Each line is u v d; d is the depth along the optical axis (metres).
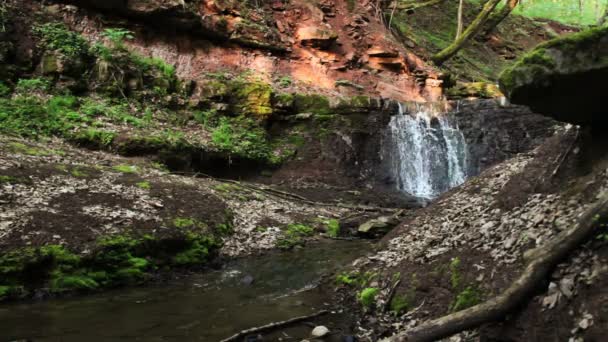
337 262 7.86
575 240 3.51
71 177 8.25
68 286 6.00
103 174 8.96
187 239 7.70
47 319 4.95
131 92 13.63
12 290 5.64
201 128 14.28
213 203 9.48
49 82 12.32
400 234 6.65
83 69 13.13
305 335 4.53
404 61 20.55
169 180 10.11
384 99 17.42
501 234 4.62
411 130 17.45
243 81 16.17
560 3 38.88
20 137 10.19
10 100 11.27
